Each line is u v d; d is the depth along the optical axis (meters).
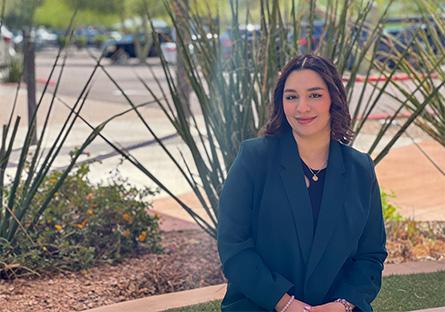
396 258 7.14
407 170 11.45
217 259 7.00
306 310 3.50
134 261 6.94
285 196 3.56
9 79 24.70
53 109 18.19
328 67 3.61
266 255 3.59
